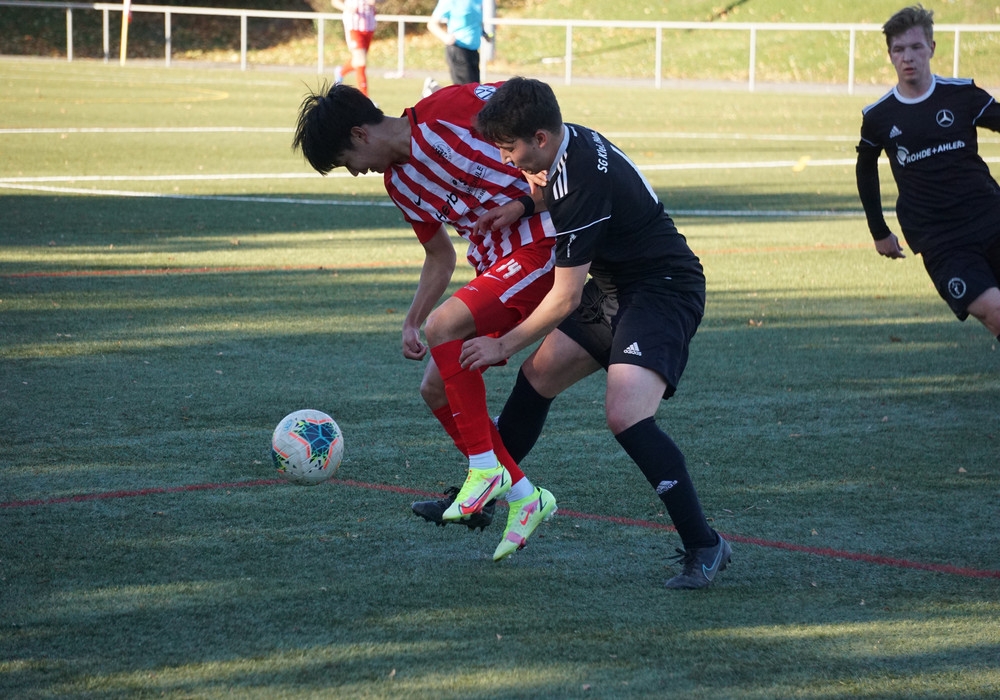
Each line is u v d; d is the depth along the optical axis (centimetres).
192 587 1063
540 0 10606
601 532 1224
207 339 2005
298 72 8888
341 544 1177
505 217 1117
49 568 1099
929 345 2047
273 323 2128
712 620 1012
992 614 1029
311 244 2909
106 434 1507
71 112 5928
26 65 8869
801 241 3066
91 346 1938
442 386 1205
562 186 1044
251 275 2534
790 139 5400
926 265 1528
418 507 1174
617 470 1423
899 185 1529
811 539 1207
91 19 10425
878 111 1520
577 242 1049
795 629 995
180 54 9962
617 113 6353
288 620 998
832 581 1101
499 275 1152
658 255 1111
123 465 1396
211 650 940
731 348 2016
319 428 1208
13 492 1298
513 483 1138
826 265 2755
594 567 1130
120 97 6800
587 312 1172
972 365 1917
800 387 1784
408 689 879
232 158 4522
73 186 3706
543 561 1145
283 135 5266
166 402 1650
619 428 1085
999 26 7256
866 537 1213
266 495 1312
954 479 1390
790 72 8769
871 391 1766
